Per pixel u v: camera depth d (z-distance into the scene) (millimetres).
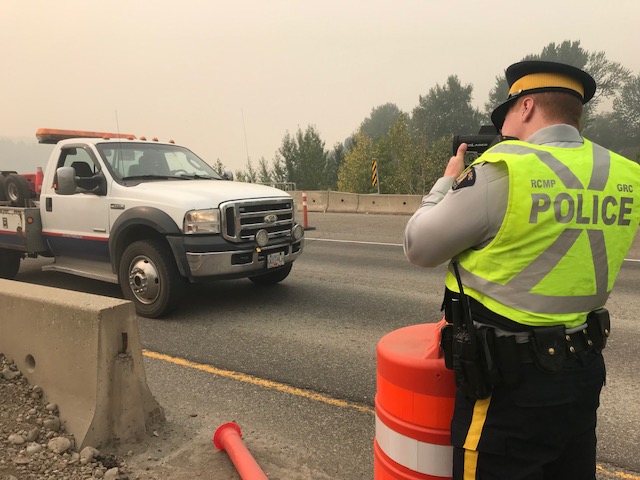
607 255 1494
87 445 2797
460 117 101625
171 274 5422
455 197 1512
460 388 1552
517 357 1461
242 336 5051
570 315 1476
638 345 4789
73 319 2932
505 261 1447
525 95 1604
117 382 2916
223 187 5844
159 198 5426
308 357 4488
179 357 4496
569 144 1540
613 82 91000
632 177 1568
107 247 5930
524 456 1483
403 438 1796
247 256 5637
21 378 3223
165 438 3070
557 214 1407
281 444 3070
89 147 6234
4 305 3328
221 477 2664
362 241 11930
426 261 1608
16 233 6773
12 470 2561
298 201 20312
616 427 3260
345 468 2824
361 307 6121
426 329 2098
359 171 66125
